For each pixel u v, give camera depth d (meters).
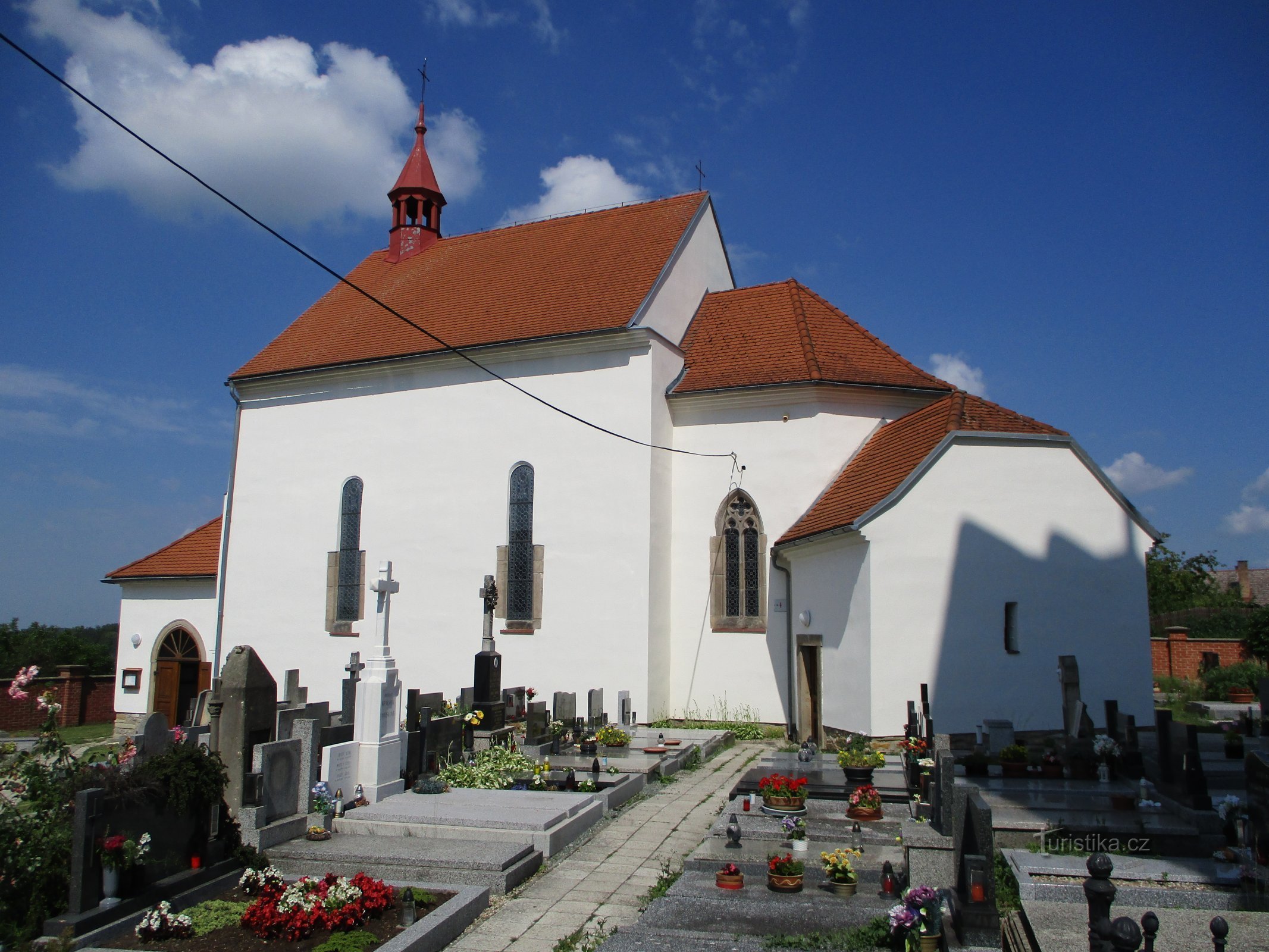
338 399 26.22
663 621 22.23
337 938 8.19
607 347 22.52
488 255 28.62
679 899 8.99
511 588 23.06
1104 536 17.88
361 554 25.27
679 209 26.36
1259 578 53.53
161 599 29.45
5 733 29.55
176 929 8.41
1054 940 6.97
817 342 23.08
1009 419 18.75
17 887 8.61
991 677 17.14
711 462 22.84
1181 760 11.08
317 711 18.95
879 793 12.09
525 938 8.74
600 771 15.03
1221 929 5.98
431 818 11.83
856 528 17.16
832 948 7.70
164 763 9.64
